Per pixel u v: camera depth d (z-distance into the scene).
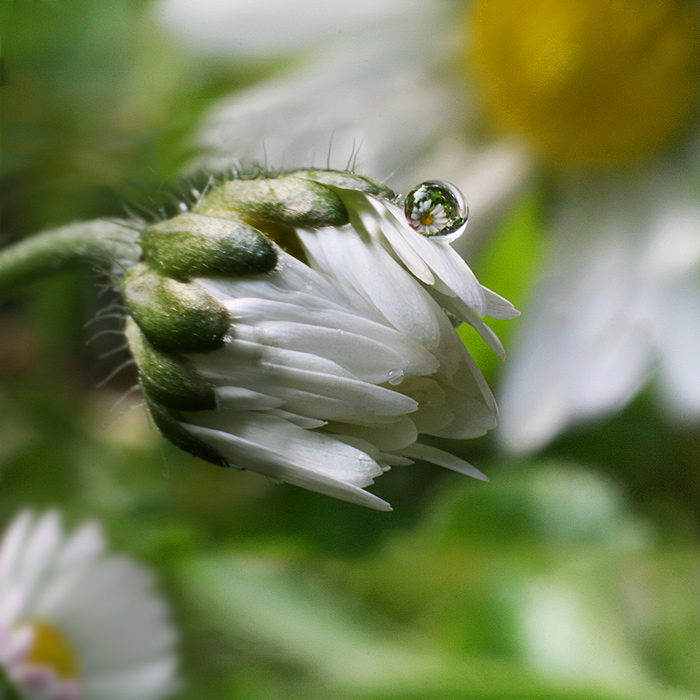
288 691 0.09
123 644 0.09
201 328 0.08
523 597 0.09
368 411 0.08
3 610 0.09
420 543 0.09
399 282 0.08
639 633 0.09
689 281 0.09
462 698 0.08
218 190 0.08
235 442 0.08
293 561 0.09
